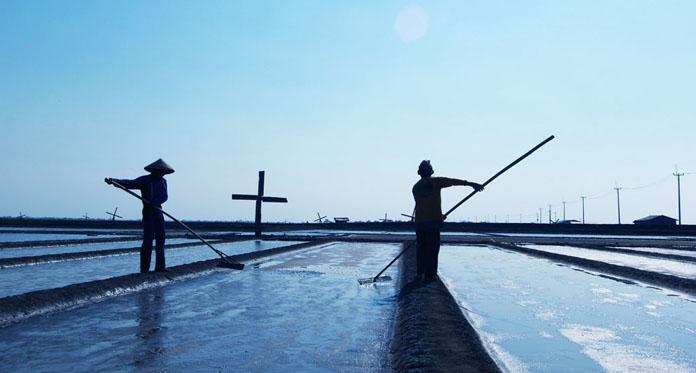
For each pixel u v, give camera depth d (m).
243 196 25.69
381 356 4.04
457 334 4.32
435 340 4.05
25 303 5.52
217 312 5.77
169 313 5.67
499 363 3.90
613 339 4.72
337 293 7.39
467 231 53.12
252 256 13.12
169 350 4.11
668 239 34.44
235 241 22.66
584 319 5.66
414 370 3.33
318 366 3.74
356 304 6.46
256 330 4.89
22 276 8.99
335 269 10.97
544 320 5.59
